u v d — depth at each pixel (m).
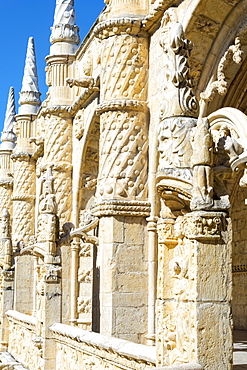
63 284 19.53
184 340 7.42
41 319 16.44
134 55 14.39
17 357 21.94
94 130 19.16
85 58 20.02
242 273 18.27
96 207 14.29
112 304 13.75
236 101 13.29
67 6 21.91
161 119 7.96
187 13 12.20
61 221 20.64
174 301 7.75
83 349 13.23
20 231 28.56
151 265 14.00
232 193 18.39
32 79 29.73
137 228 14.12
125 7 14.46
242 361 11.43
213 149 7.24
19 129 29.39
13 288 27.23
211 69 12.81
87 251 19.69
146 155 14.30
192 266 7.21
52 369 15.83
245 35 12.06
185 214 7.64
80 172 20.22
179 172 7.41
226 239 7.26
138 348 10.72
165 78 8.04
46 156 21.30
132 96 14.34
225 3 11.87
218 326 7.14
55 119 21.22
